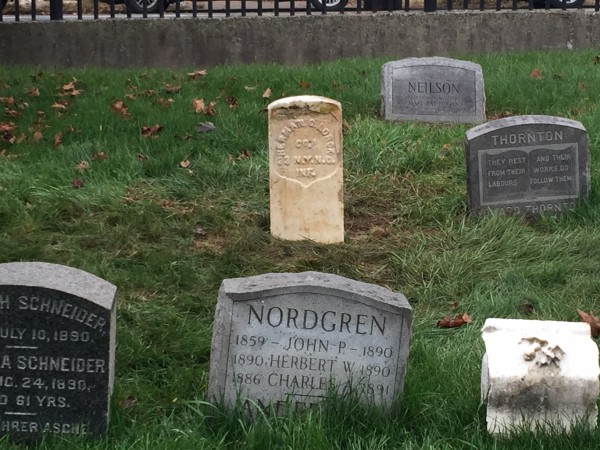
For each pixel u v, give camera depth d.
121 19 9.30
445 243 5.58
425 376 4.15
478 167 5.86
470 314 4.85
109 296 3.75
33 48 9.23
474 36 9.55
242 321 3.87
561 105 7.54
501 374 3.78
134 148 6.60
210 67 9.16
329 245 5.55
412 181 6.33
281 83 8.04
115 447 3.67
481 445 3.70
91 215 5.68
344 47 9.47
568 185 5.91
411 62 7.38
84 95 7.77
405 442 3.74
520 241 5.52
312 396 3.90
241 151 6.68
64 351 3.73
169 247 5.39
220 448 3.70
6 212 5.61
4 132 6.86
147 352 4.36
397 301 3.90
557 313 4.78
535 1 12.05
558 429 3.77
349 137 6.82
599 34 9.66
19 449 3.70
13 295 3.70
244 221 5.77
